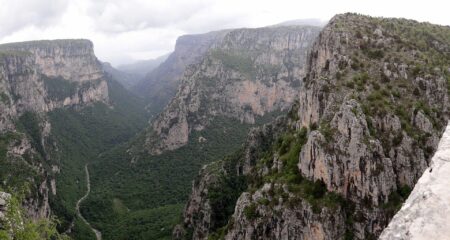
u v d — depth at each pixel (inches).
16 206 1609.3
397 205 2787.9
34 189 6860.2
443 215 572.1
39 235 1679.4
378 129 3036.4
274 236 3139.8
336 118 3110.2
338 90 3336.6
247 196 3570.4
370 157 2886.3
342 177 2979.8
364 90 3253.0
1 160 7308.1
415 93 3243.1
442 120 3117.6
